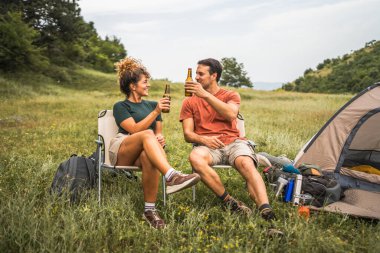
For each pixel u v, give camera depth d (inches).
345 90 3277.6
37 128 358.0
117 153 140.0
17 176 171.9
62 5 1747.0
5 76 1211.2
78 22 1811.0
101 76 1624.0
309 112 536.7
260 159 181.8
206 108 156.2
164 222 130.5
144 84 152.0
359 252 111.1
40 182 165.9
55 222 116.8
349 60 4037.9
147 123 140.9
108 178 175.6
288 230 115.5
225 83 3186.5
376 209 143.2
